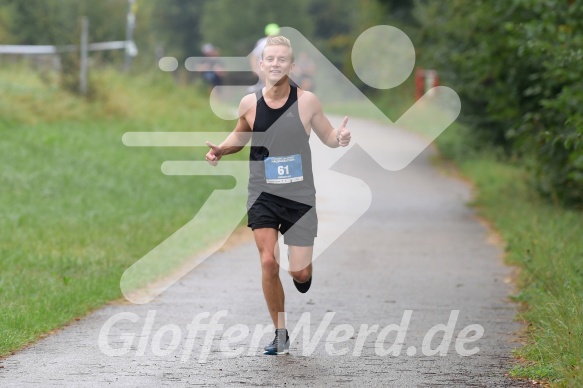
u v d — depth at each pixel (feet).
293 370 54.19
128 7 298.97
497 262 94.53
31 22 240.94
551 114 111.96
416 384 51.13
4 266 84.99
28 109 189.06
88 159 158.20
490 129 192.54
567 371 49.26
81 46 210.18
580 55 88.07
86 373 53.16
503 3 118.11
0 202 121.08
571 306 59.16
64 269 85.61
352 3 601.21
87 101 206.90
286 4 530.27
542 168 124.88
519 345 60.29
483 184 161.79
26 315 65.26
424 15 240.32
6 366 54.60
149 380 51.78
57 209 120.06
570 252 84.64
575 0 102.27
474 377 52.54
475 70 130.31
